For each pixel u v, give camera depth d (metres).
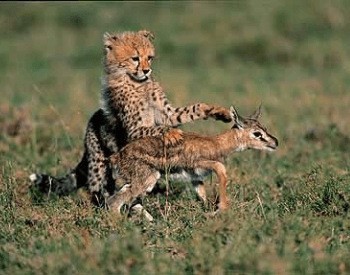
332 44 32.00
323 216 10.35
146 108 12.36
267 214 9.98
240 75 28.58
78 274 8.19
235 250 8.54
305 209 10.43
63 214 10.73
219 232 9.08
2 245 9.26
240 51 32.94
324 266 8.23
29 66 33.00
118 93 12.33
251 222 9.29
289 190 12.07
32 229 10.19
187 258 8.66
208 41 34.44
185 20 37.25
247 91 23.92
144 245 9.38
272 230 9.08
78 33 38.81
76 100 22.38
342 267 8.30
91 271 8.22
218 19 36.78
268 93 23.06
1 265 8.67
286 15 36.00
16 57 35.16
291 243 8.70
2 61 34.09
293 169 13.70
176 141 11.38
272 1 38.56
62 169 14.05
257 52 32.69
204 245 8.72
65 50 36.22
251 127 11.84
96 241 9.16
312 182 11.74
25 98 22.48
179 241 9.55
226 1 39.19
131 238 8.95
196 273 8.17
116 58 12.40
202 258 8.38
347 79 25.89
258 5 38.22
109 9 41.03
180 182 12.49
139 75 12.31
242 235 8.89
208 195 11.92
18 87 26.58
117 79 12.40
